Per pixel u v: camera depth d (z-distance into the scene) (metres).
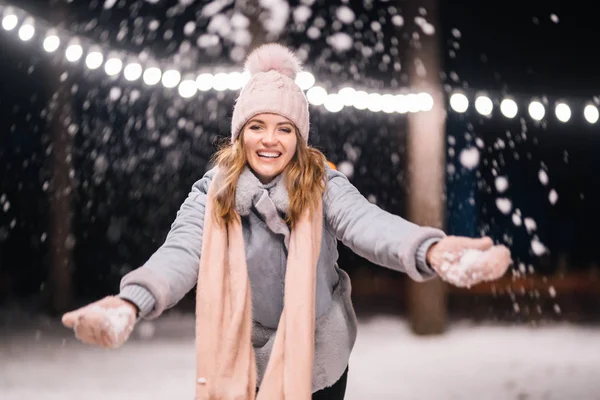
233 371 1.86
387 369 5.77
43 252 11.91
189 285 1.85
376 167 15.53
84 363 6.00
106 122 13.14
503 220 16.22
